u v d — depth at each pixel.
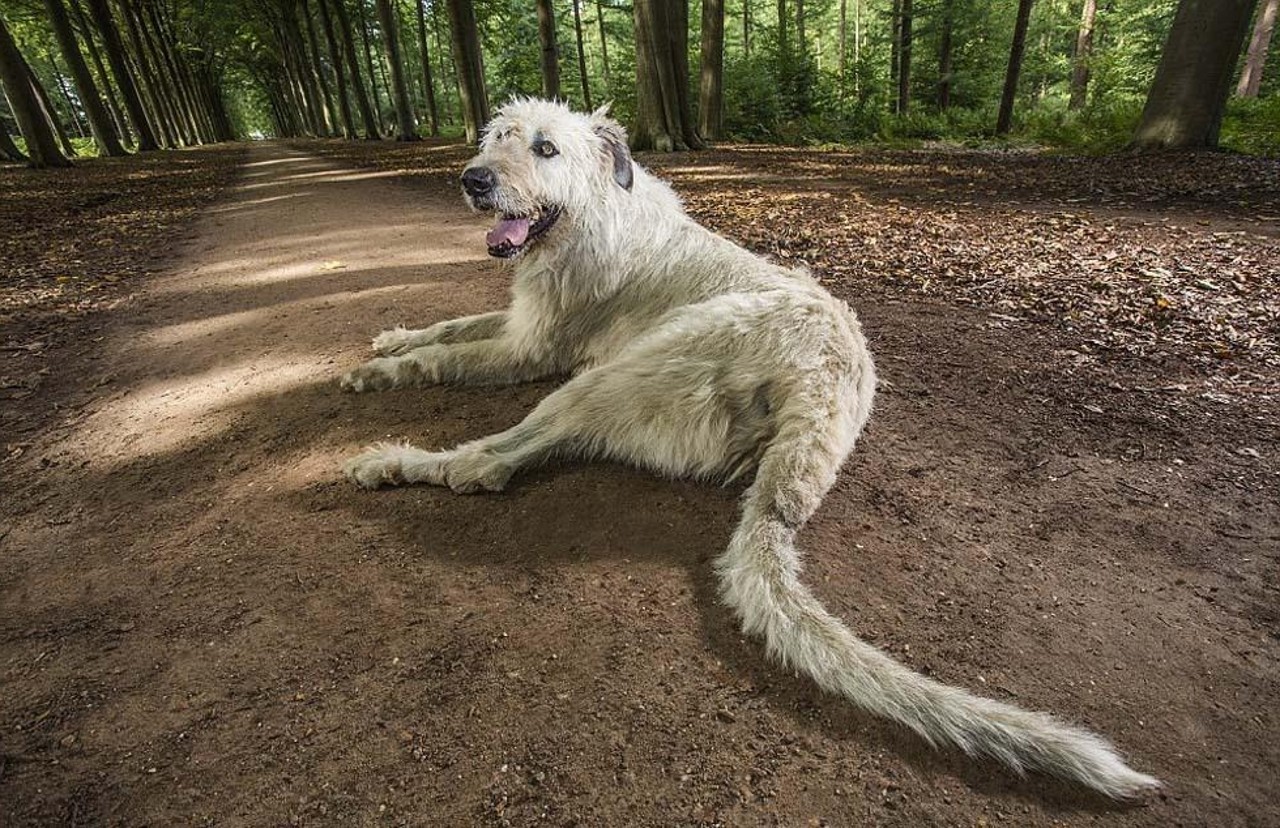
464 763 1.76
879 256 7.18
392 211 11.19
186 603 2.33
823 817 1.66
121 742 1.82
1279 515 2.90
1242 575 2.55
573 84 35.19
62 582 2.46
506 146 3.43
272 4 44.28
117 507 2.94
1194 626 2.30
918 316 5.40
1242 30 13.51
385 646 2.14
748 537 2.39
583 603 2.34
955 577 2.51
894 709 1.84
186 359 4.73
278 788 1.69
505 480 2.93
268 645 2.14
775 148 20.70
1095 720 1.94
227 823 1.62
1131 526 2.83
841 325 3.01
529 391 3.95
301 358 4.62
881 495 3.02
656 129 18.77
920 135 24.84
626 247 3.71
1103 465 3.28
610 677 2.04
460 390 3.99
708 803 1.68
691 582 2.44
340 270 7.06
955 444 3.47
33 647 2.14
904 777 1.78
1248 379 4.12
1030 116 25.42
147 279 7.15
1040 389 4.09
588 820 1.63
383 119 55.25
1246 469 3.22
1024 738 1.74
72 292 6.59
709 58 22.08
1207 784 1.77
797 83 25.92
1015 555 2.65
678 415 2.86
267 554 2.59
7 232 9.90
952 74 29.89
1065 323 5.15
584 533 2.69
